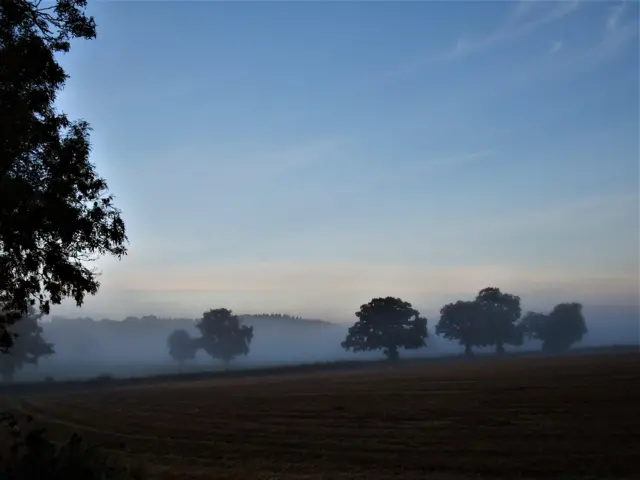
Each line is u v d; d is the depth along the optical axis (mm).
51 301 15898
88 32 14703
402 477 17844
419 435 24438
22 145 13203
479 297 132750
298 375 78000
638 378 42438
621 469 17719
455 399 35625
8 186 12836
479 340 130250
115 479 13727
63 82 14273
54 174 14281
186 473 19266
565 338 135125
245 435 26688
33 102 13602
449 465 19156
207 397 45406
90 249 15242
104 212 15219
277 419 31266
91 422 33531
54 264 14891
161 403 42562
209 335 128000
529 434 23266
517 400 33219
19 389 64500
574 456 19375
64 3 14367
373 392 42781
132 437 27672
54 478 12109
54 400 49500
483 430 24719
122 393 53844
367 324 117500
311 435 25766
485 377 51312
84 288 15766
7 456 14477
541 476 17438
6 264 14852
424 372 66688
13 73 13242
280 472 19219
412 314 118438
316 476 18359
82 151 14648
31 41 13359
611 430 23172
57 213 13922
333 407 34875
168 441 26125
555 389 37344
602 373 48469
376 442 23375
